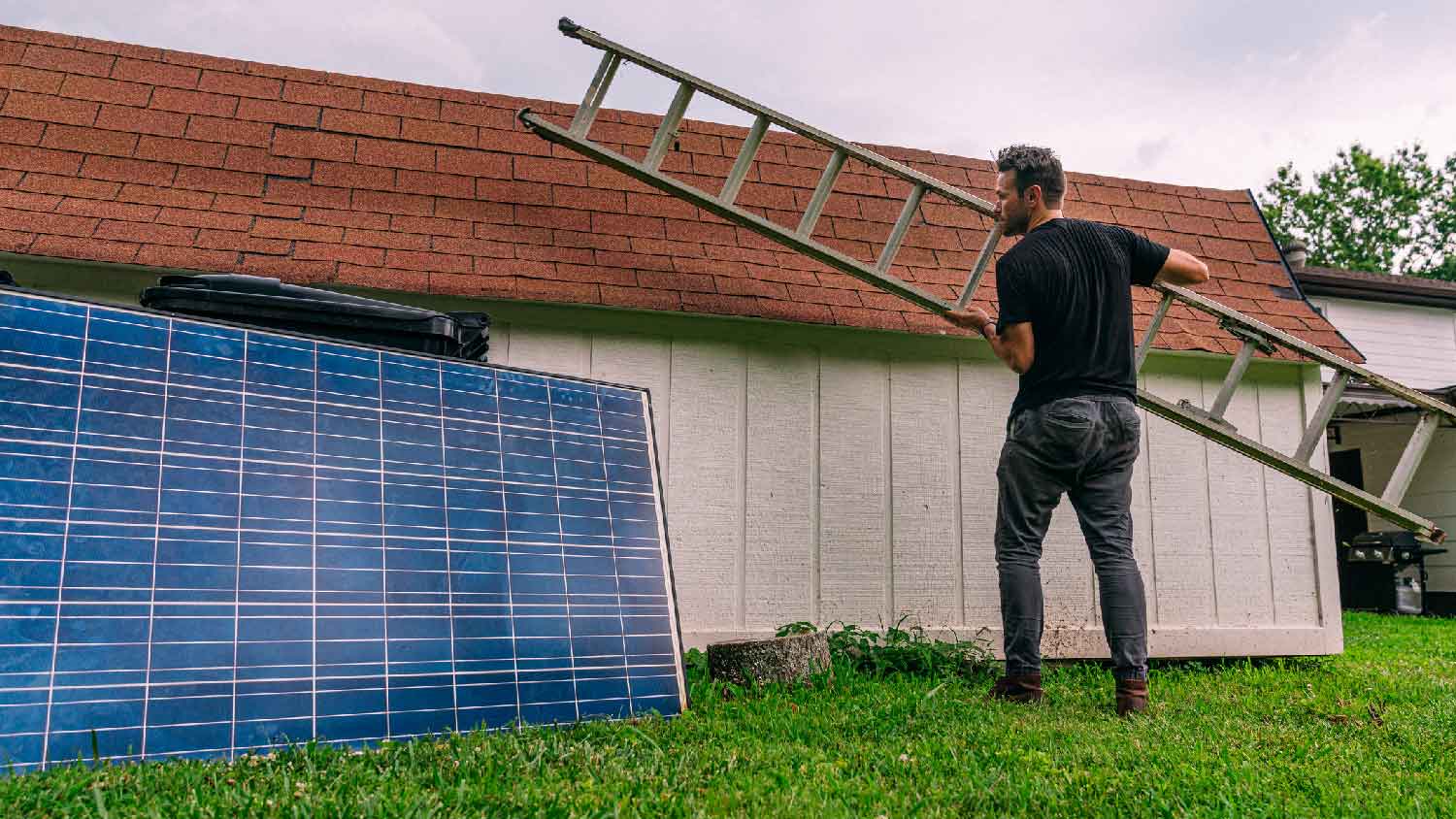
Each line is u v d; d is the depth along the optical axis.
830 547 4.50
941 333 4.62
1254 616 4.88
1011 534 3.28
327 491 2.48
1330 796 1.99
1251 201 6.08
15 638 1.94
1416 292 12.62
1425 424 3.94
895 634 4.32
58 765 1.86
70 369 2.27
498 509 2.73
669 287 4.41
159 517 2.21
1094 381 3.13
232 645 2.15
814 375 4.64
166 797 1.69
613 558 2.89
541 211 4.63
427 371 2.87
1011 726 2.70
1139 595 3.11
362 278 3.96
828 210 5.12
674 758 2.15
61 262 3.74
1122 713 3.02
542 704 2.49
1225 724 2.85
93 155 4.19
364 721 2.22
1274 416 5.12
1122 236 3.31
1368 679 4.07
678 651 2.86
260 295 2.95
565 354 4.33
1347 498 3.88
